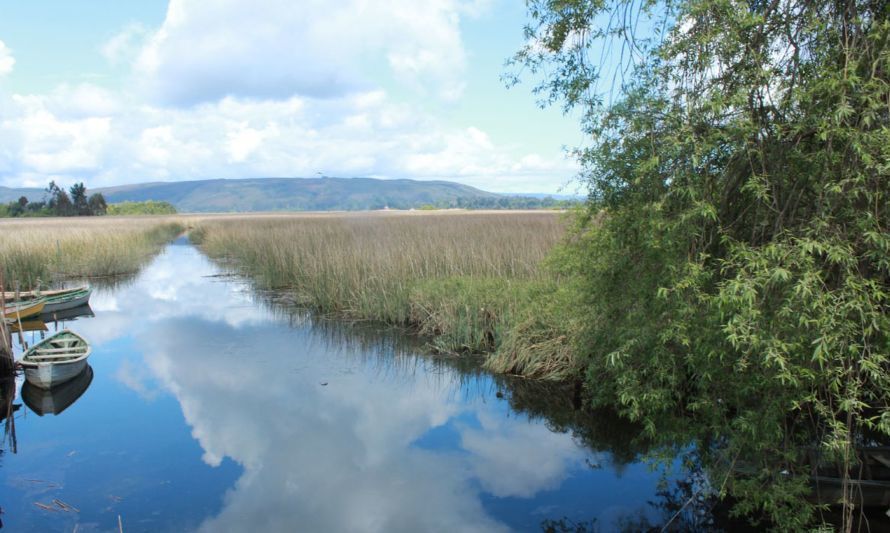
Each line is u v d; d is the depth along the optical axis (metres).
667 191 3.95
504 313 9.32
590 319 6.36
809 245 3.03
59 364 7.89
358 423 6.80
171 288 17.05
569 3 4.28
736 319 3.27
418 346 10.00
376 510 4.88
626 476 5.49
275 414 7.07
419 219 31.81
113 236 24.86
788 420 4.56
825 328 3.08
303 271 15.81
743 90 3.32
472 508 4.91
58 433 6.48
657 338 4.48
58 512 4.83
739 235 4.07
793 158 3.66
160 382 8.30
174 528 4.61
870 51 3.24
